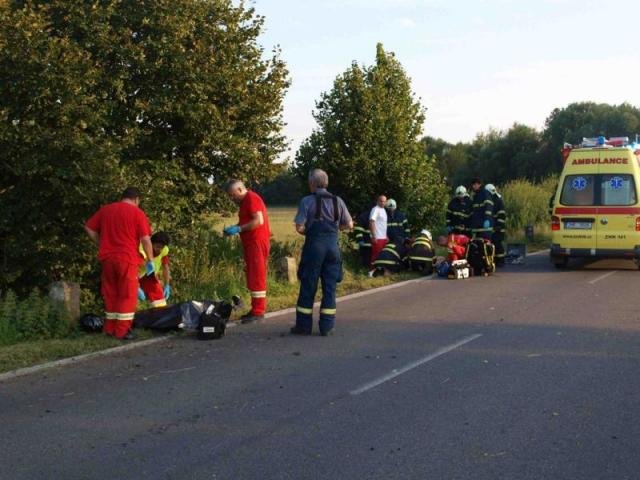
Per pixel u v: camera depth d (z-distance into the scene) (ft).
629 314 35.09
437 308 37.32
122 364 25.68
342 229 31.42
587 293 42.47
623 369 24.47
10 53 33.17
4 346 27.91
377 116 57.36
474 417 19.44
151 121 43.14
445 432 18.29
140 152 42.75
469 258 51.31
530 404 20.58
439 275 50.80
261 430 18.60
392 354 26.86
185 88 41.42
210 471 15.96
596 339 29.32
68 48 35.24
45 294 34.35
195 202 45.60
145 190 37.91
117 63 40.63
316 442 17.67
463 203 55.31
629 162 53.47
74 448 17.46
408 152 59.06
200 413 20.06
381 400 21.08
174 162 42.88
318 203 30.60
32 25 34.01
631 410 20.04
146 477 15.67
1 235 34.53
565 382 22.86
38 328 29.73
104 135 38.73
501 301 39.52
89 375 24.21
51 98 34.04
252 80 45.62
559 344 28.43
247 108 44.88
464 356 26.45
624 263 60.44
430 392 21.85
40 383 23.24
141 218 29.48
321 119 59.00
